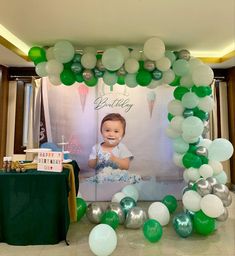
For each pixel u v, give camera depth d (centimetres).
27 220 269
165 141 435
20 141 454
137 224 309
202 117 331
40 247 266
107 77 319
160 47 299
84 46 356
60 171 276
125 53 315
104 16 269
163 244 274
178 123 328
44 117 428
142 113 434
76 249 263
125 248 264
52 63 314
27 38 331
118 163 433
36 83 433
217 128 470
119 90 434
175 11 260
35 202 269
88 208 336
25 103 461
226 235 297
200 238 289
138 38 329
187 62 321
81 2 242
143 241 281
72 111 430
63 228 274
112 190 432
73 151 429
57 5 247
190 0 238
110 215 303
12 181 267
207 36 327
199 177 313
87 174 431
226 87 475
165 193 436
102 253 238
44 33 314
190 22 285
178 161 346
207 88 316
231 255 250
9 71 447
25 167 293
